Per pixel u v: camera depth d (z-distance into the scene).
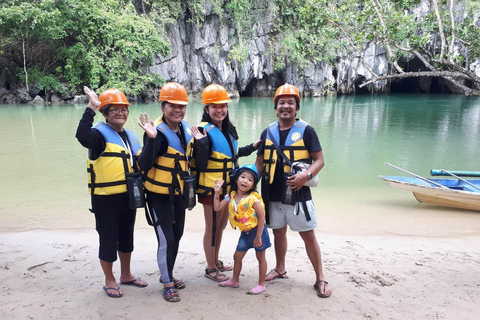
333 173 9.38
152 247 4.46
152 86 31.16
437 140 14.37
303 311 2.91
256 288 3.21
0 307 2.90
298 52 36.25
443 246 4.78
